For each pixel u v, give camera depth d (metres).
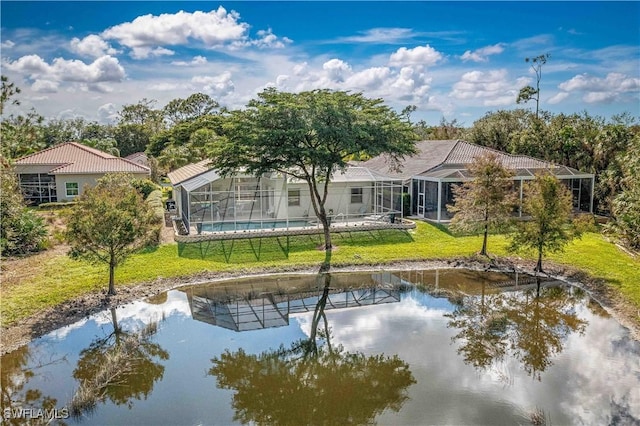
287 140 22.94
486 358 13.47
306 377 12.63
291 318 17.12
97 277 19.97
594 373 12.43
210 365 13.36
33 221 24.66
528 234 21.59
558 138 43.16
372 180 32.22
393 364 13.20
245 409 11.00
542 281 21.33
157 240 24.81
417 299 19.20
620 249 25.09
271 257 24.08
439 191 31.09
